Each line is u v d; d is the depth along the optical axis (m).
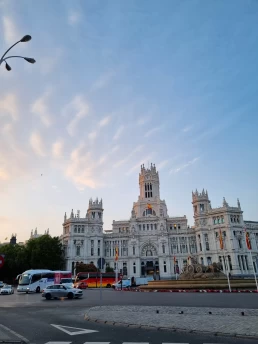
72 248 148.12
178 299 39.44
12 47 21.25
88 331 18.94
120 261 153.62
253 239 145.25
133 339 16.45
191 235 153.62
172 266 148.75
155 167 187.38
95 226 155.12
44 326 21.08
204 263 141.12
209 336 16.84
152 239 153.88
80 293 48.56
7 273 132.25
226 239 139.50
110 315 24.86
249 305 30.11
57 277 72.62
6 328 20.34
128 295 50.84
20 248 137.12
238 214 144.50
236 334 16.48
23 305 37.59
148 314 24.83
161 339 16.34
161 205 173.00
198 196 155.62
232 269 133.88
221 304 31.67
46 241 131.00
